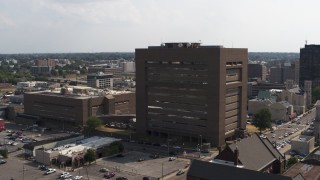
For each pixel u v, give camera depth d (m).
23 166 176.50
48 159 178.88
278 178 117.06
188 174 132.25
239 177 122.38
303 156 192.00
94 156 179.50
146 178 154.88
